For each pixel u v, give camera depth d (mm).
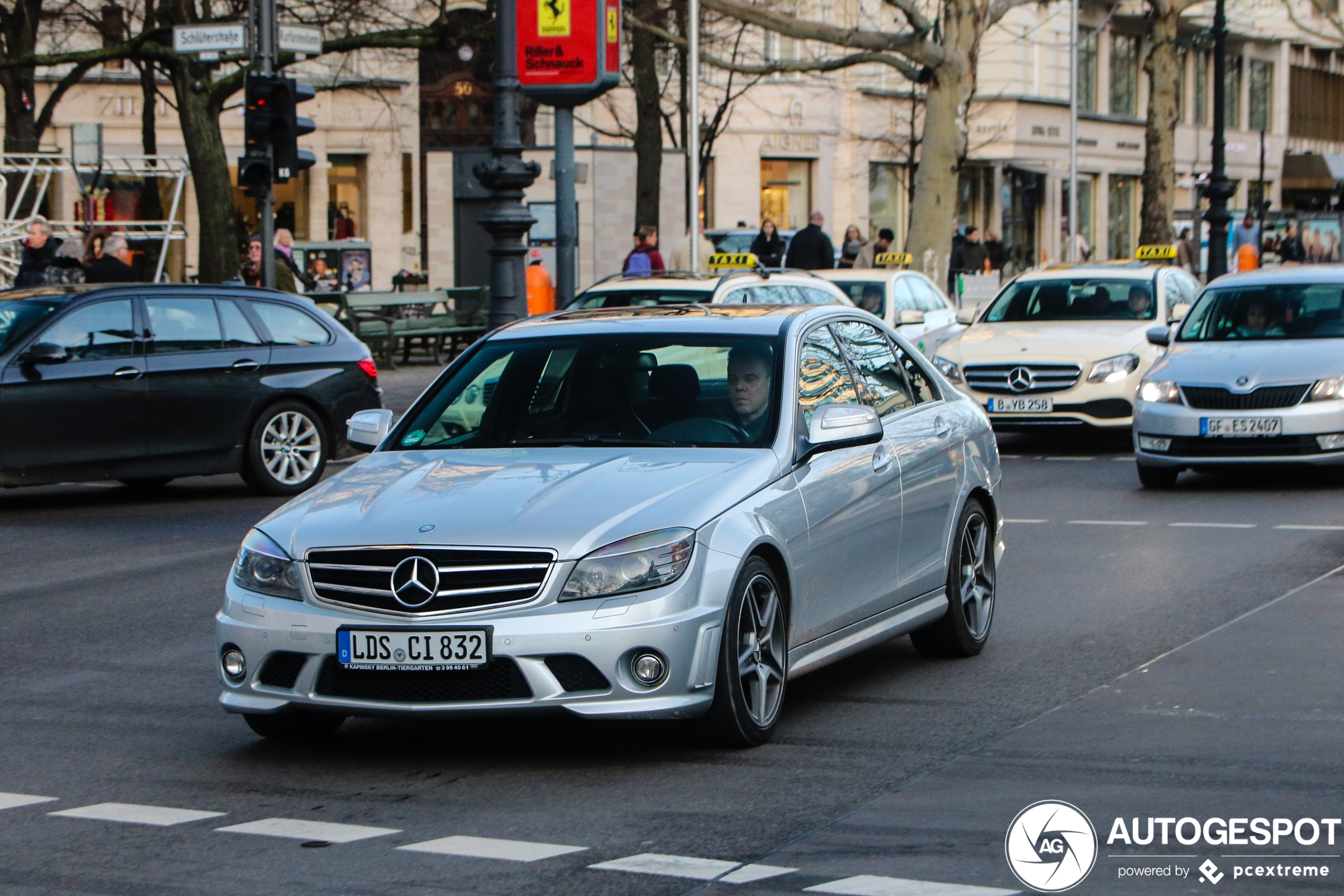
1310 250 60719
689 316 8414
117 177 36406
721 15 34438
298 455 16703
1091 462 19047
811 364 8172
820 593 7672
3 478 14945
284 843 6023
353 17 31531
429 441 8070
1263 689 8219
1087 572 11867
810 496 7602
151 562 12781
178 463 15883
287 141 21109
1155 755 7039
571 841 5969
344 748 7414
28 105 33875
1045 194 65500
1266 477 17219
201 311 16219
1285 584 11172
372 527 6895
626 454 7543
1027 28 45875
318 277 37375
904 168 60406
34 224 23781
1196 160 76438
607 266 36000
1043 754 7090
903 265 31844
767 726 7281
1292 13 68312
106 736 7707
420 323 31531
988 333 20359
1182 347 16922
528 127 40219
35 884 5598
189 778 6957
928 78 34281
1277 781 6629
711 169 55031
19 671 9156
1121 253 71688
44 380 15086
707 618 6824
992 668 8883
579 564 6684
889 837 5953
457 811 6391
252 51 21281
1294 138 86625
